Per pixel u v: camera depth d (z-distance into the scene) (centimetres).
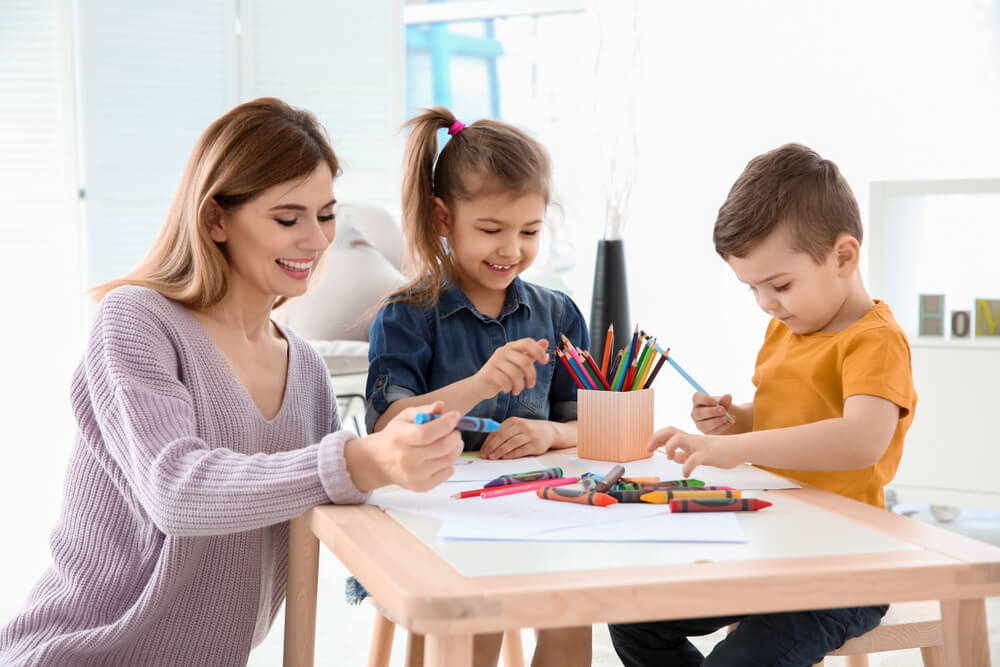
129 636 99
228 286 107
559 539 73
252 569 106
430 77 488
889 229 266
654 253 418
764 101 396
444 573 64
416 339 129
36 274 398
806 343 113
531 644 187
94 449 102
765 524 78
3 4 390
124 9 392
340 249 309
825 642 90
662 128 412
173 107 401
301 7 404
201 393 102
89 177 393
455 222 127
